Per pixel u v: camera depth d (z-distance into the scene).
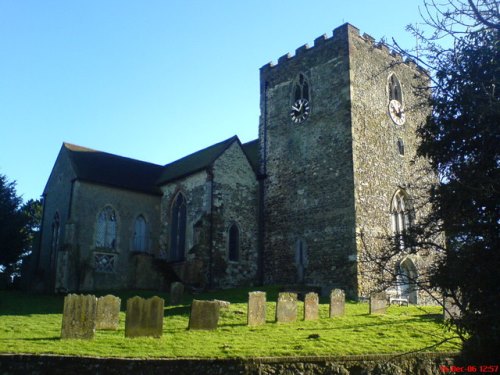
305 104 31.17
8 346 13.18
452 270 8.23
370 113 29.22
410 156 30.91
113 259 30.88
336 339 14.60
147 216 33.09
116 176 33.03
